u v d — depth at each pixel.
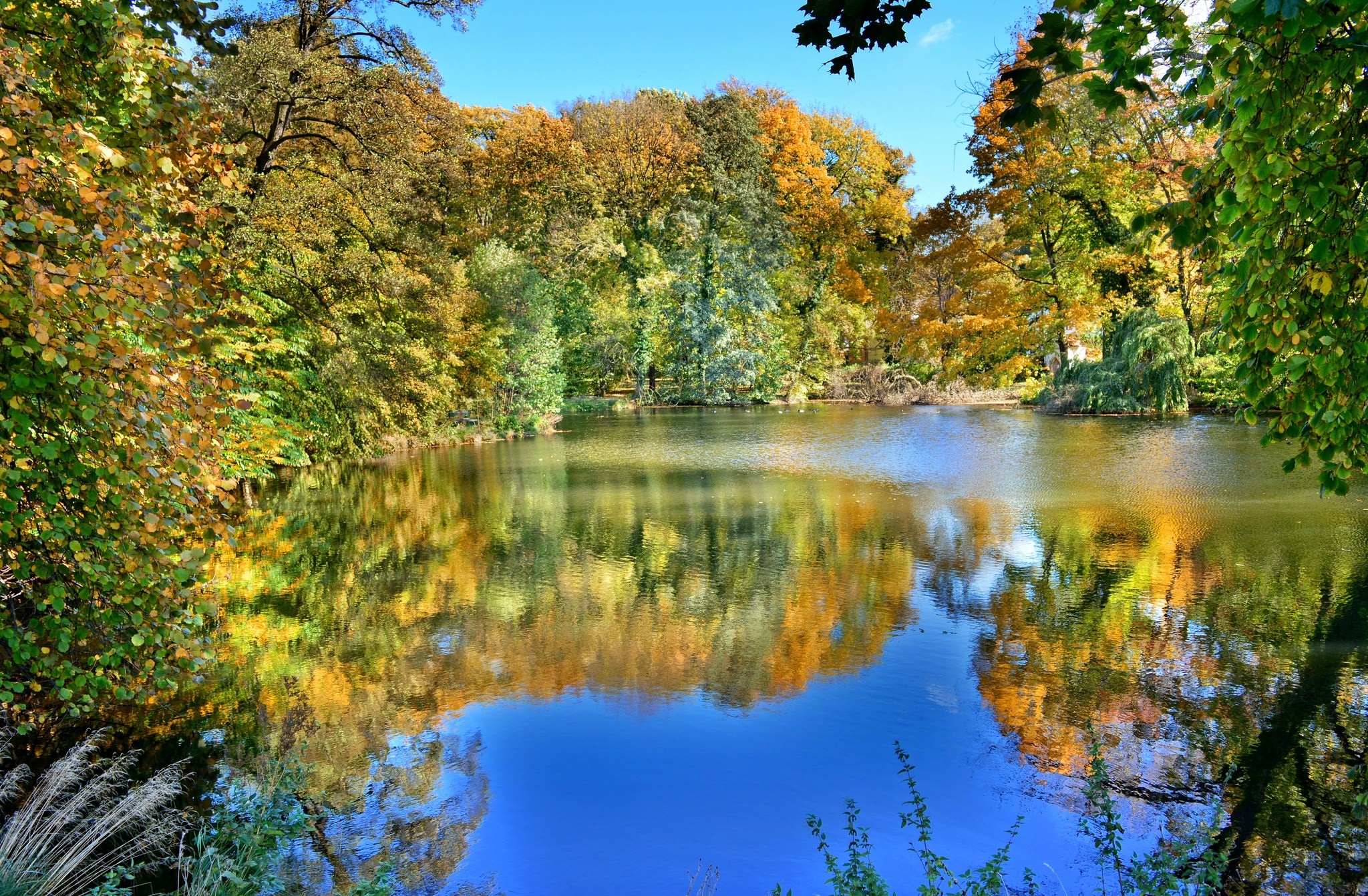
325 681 6.87
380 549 11.80
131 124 4.39
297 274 18.03
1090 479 16.23
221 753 5.58
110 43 4.23
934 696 6.45
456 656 7.48
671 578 10.13
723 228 46.00
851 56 3.16
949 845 4.49
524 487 17.48
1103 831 4.57
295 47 16.95
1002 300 33.75
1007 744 5.61
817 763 5.41
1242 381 3.55
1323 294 3.16
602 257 42.66
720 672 7.04
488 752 5.62
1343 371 3.19
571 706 6.37
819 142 50.91
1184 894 3.78
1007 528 12.32
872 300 50.44
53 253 3.82
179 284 4.20
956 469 18.25
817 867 4.34
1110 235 30.12
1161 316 28.17
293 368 18.61
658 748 5.66
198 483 4.62
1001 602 8.78
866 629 8.05
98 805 4.71
